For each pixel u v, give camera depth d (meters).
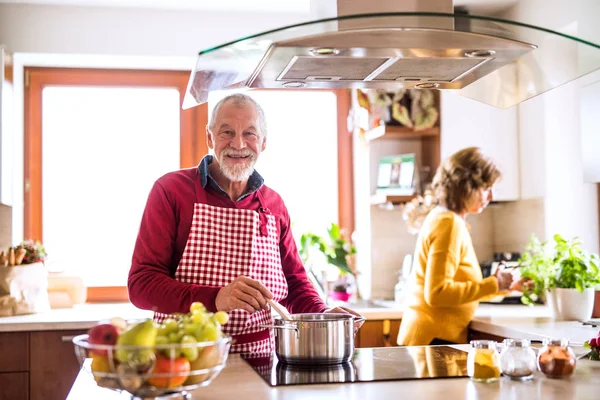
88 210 4.29
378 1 1.95
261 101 4.48
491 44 1.82
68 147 4.28
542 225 3.78
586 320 3.10
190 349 1.37
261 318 2.38
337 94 4.56
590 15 3.23
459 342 3.13
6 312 3.48
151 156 4.35
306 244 4.12
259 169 4.47
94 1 3.89
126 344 1.35
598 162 3.19
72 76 4.25
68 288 3.91
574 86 3.50
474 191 3.10
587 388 1.65
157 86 4.33
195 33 4.06
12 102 3.86
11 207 3.92
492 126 3.98
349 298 4.11
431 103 3.98
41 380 3.30
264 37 1.73
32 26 3.93
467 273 3.12
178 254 2.44
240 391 1.63
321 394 1.59
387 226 4.23
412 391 1.62
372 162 4.22
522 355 1.75
